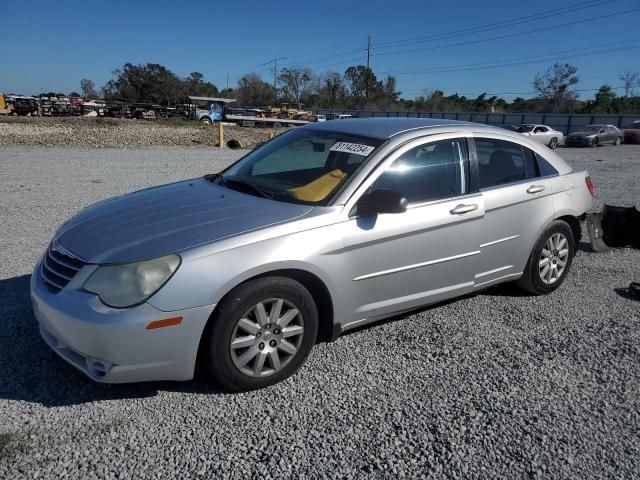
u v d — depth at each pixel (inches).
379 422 122.4
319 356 151.7
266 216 137.2
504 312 186.9
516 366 149.7
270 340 132.6
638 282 221.9
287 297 132.5
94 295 119.2
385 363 149.0
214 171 540.7
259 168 172.2
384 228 147.2
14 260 224.8
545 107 2876.5
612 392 138.2
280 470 106.0
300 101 4202.8
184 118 2078.0
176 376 124.0
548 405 131.3
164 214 142.0
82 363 123.4
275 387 135.3
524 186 186.1
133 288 118.3
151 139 1008.9
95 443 112.1
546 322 179.8
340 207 142.7
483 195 171.9
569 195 202.1
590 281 223.5
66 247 133.3
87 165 563.2
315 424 121.0
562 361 153.3
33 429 115.6
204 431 117.1
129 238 129.3
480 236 171.2
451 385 138.9
